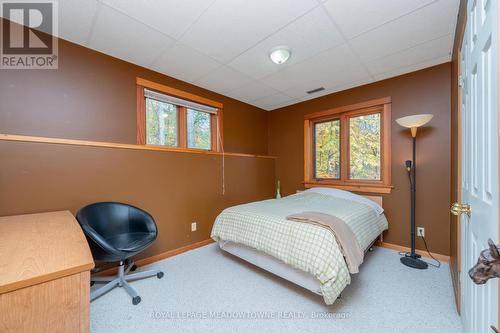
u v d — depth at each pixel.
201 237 2.87
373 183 2.88
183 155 2.71
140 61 2.30
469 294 1.10
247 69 2.49
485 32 0.75
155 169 2.44
